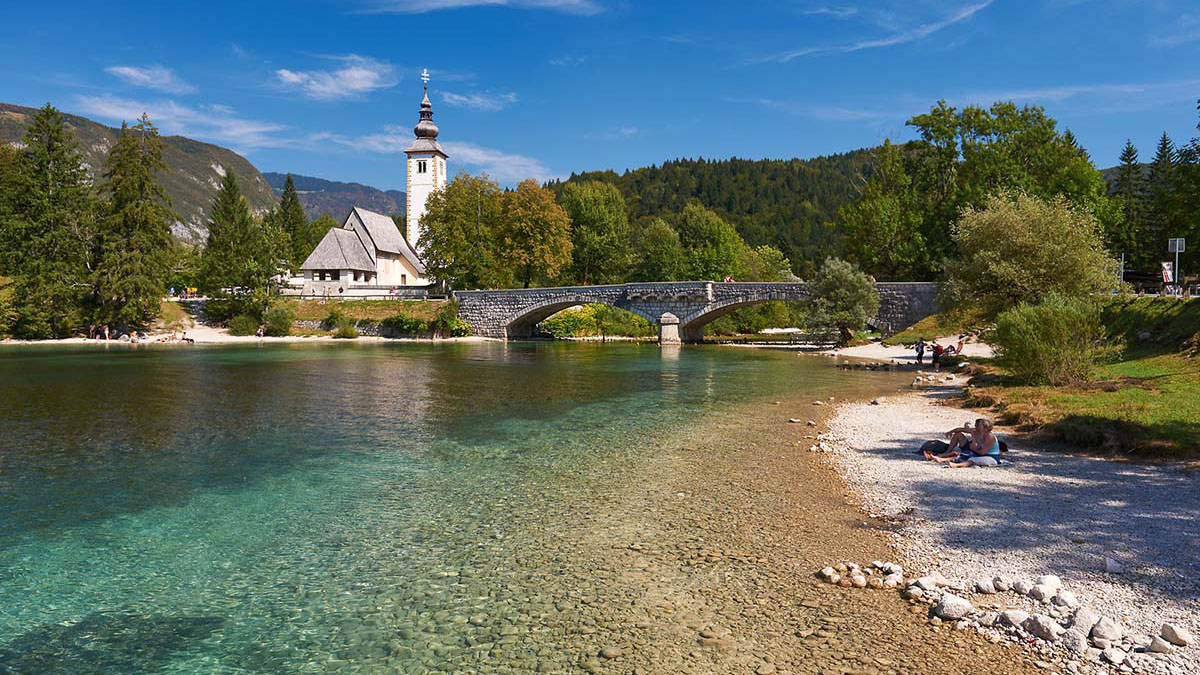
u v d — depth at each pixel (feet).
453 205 291.99
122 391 93.91
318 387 99.66
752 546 32.45
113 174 239.71
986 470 45.68
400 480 45.65
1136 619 23.44
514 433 62.69
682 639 23.35
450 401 84.58
